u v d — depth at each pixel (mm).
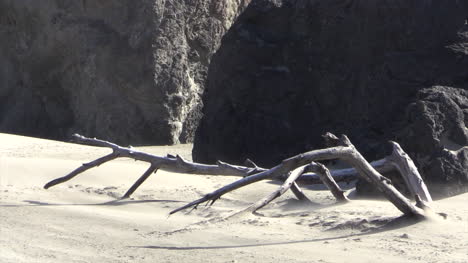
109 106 31016
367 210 8945
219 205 10445
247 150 16062
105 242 7559
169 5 30906
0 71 34938
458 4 13672
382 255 6441
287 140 15523
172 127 30516
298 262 6320
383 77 13891
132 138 30656
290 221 8602
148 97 30328
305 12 15523
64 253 7043
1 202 10258
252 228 8078
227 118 16531
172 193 11336
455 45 13430
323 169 9773
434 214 8055
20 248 7297
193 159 17656
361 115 14234
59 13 32250
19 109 33938
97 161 11727
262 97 15961
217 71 16938
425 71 13477
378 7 14250
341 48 14930
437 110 11578
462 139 11398
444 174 10859
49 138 33031
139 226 8500
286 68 15766
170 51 30766
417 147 11461
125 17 31016
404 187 10570
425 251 6523
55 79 32969
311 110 15352
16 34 34031
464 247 6652
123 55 30656
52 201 10531
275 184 12172
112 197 11031
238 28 16531
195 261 6527
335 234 7566
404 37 13914
